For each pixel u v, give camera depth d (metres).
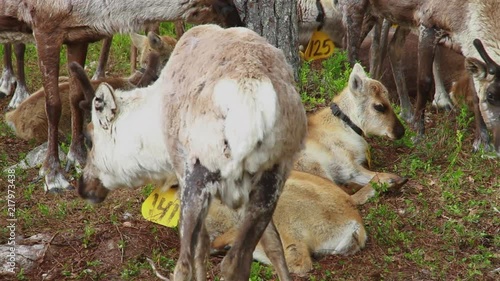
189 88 5.47
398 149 9.04
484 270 6.86
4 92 11.04
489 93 8.89
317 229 6.92
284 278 5.87
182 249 5.26
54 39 8.44
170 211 6.66
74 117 8.63
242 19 9.38
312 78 9.86
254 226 5.39
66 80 10.39
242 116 5.06
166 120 5.60
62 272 6.79
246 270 5.33
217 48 5.57
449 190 8.03
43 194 8.26
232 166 5.14
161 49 8.99
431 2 9.58
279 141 5.31
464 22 9.38
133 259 6.92
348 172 8.49
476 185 8.18
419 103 9.50
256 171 5.30
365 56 11.65
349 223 7.01
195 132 5.30
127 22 8.44
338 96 8.66
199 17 8.51
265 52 5.51
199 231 5.26
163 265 6.84
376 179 8.03
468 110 9.88
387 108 8.55
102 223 7.44
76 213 7.71
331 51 11.26
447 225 7.39
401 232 7.33
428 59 9.60
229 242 6.80
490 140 9.05
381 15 10.34
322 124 8.62
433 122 9.95
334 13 11.20
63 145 9.12
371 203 7.86
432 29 9.64
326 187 7.09
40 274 6.81
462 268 6.87
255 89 5.12
